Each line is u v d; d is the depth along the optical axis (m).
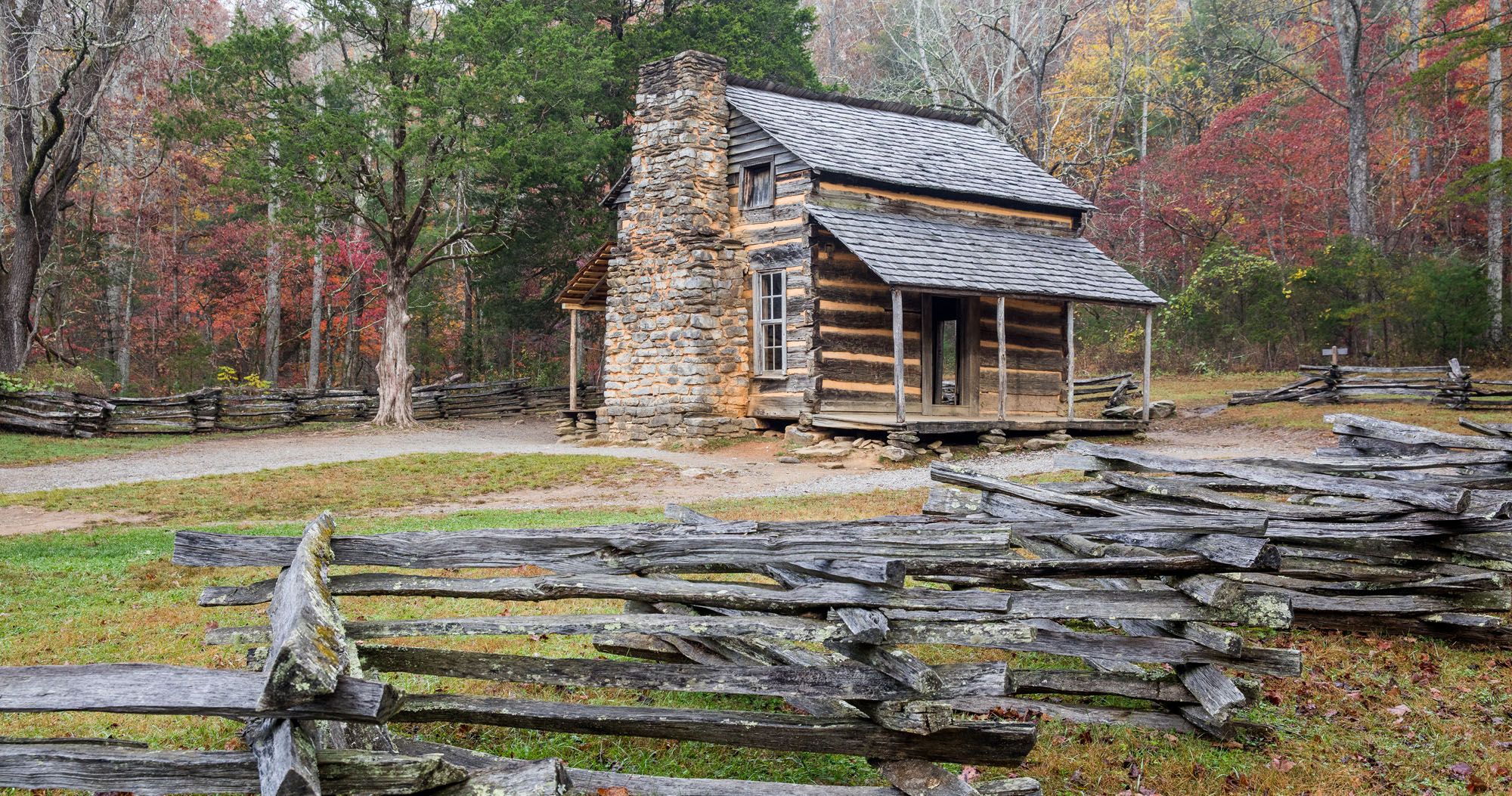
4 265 26.52
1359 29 31.09
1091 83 44.19
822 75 58.84
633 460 17.97
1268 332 30.33
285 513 13.34
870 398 20.06
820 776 4.45
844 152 20.56
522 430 26.34
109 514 13.23
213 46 23.02
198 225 39.22
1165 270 41.16
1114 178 43.78
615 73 31.55
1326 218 35.84
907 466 16.89
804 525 4.75
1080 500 5.36
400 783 3.08
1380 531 5.89
